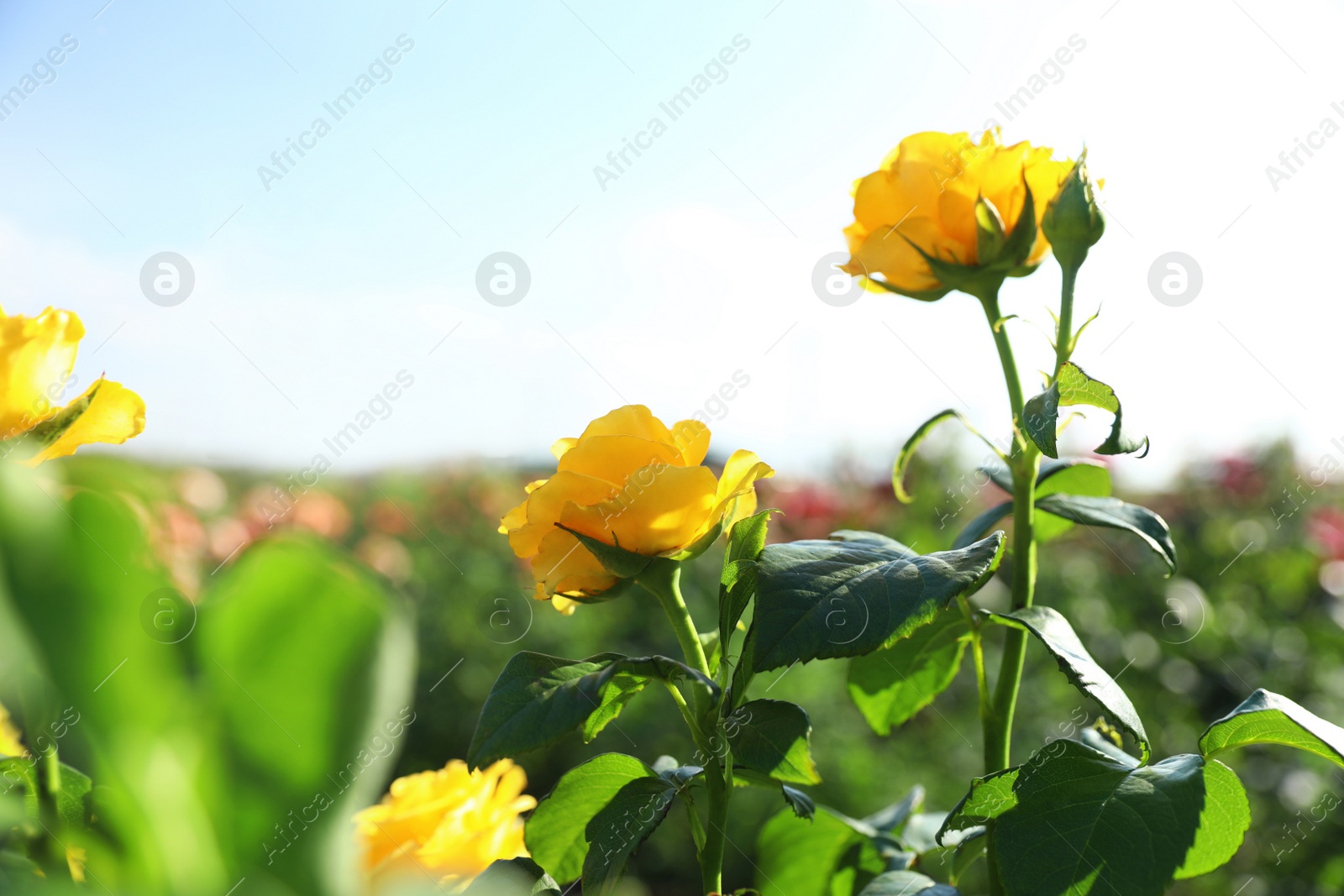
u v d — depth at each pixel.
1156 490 1.70
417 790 0.59
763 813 1.40
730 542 0.60
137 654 0.13
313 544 0.14
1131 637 1.48
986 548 0.60
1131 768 0.60
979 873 1.04
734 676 0.59
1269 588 1.57
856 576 0.59
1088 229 0.63
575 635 1.68
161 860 0.15
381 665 0.14
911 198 0.67
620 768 0.61
